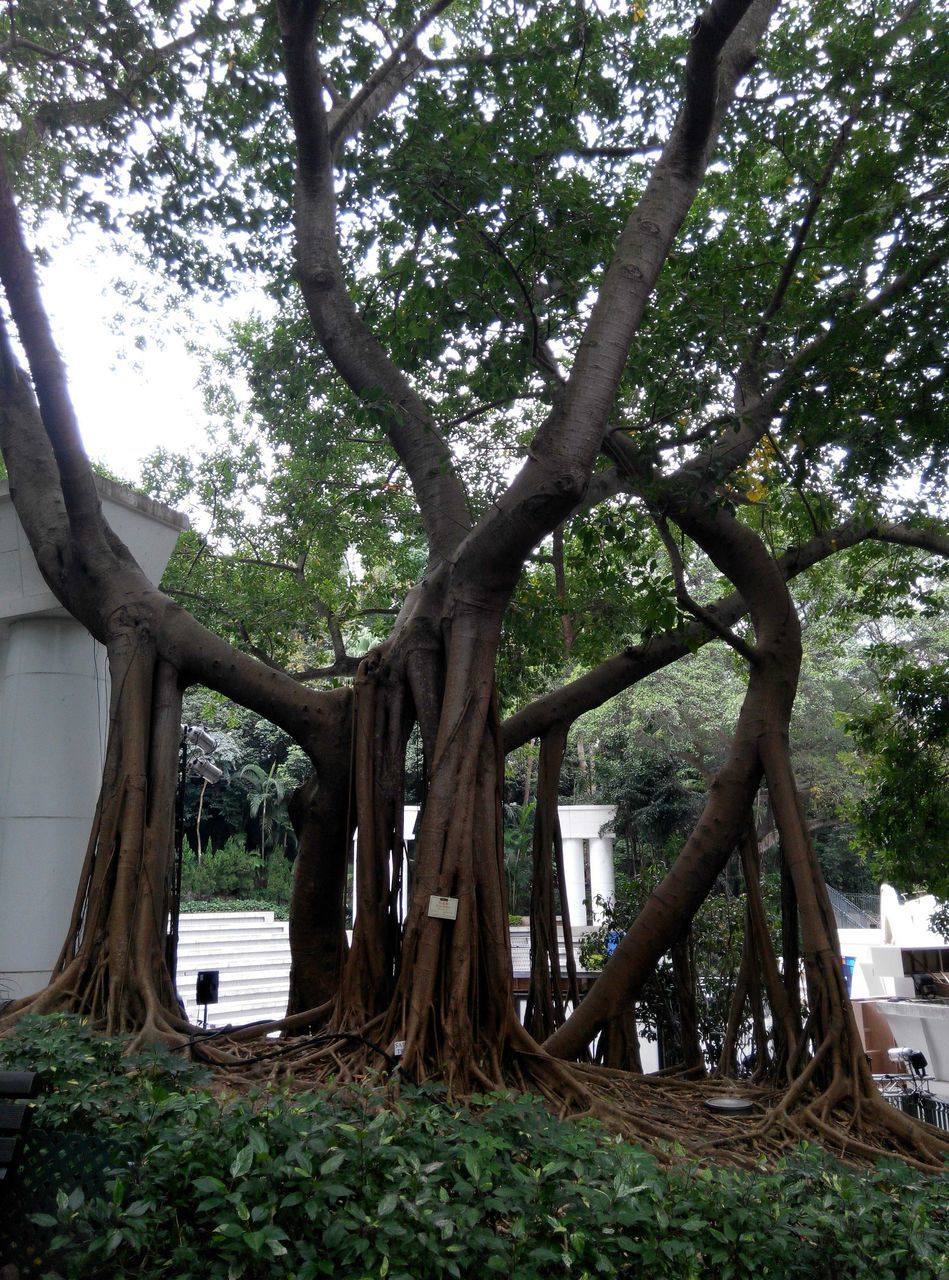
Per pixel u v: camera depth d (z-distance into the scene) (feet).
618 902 46.29
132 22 35.83
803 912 27.89
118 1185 12.67
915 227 29.45
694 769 112.16
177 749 28.63
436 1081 21.09
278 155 38.32
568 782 133.28
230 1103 16.26
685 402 32.19
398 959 25.95
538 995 31.19
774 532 42.65
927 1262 15.39
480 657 26.40
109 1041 19.89
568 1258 13.23
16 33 37.35
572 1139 16.63
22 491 32.78
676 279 35.86
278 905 112.47
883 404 30.42
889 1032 54.49
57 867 33.32
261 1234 12.21
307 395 45.37
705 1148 22.06
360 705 27.89
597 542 34.27
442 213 29.48
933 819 44.04
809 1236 15.34
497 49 36.58
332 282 31.76
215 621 54.34
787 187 36.19
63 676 35.12
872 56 29.81
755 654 31.14
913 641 107.76
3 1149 13.58
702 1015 40.42
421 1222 13.16
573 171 36.27
